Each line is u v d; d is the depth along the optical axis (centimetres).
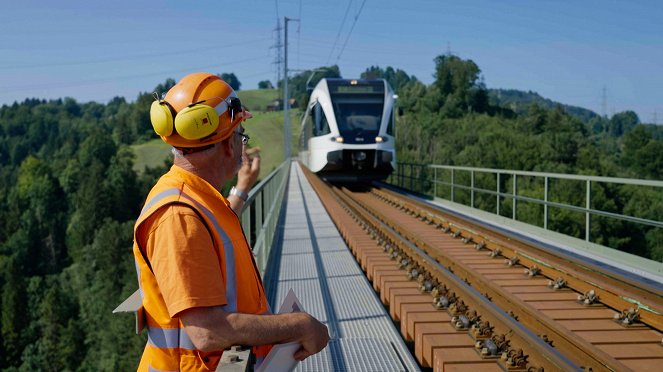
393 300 629
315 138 2075
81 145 18788
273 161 12769
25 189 15238
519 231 1236
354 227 1142
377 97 2073
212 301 169
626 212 5756
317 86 2183
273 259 936
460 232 1108
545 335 495
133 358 5784
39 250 12900
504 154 7612
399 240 896
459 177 6912
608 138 17200
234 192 286
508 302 581
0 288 9088
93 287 9131
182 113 186
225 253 183
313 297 702
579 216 5453
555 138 8831
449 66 17800
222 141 199
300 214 1596
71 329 7569
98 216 12706
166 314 181
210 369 184
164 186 186
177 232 172
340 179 2136
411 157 9319
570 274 688
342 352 506
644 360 461
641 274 807
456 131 11862
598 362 408
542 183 6425
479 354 447
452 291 618
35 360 7506
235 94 204
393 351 509
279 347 185
